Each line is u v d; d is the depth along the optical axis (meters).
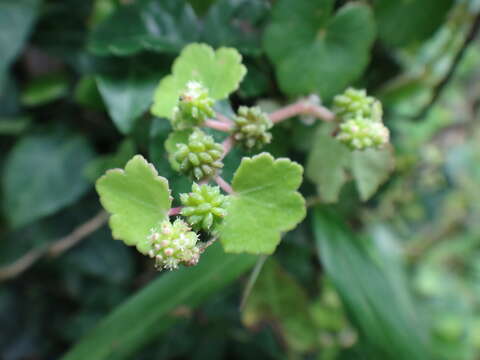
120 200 0.06
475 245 0.25
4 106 0.15
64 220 0.15
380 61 0.11
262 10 0.10
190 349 0.17
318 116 0.08
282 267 0.13
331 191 0.10
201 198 0.06
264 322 0.13
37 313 0.17
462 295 0.26
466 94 0.19
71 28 0.14
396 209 0.19
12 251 0.15
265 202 0.07
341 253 0.11
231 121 0.07
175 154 0.07
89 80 0.11
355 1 0.09
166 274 0.10
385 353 0.10
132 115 0.09
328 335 0.16
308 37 0.09
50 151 0.14
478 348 0.25
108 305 0.16
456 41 0.13
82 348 0.10
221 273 0.09
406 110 0.15
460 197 0.22
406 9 0.11
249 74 0.09
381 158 0.09
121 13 0.10
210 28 0.10
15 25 0.13
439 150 0.18
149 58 0.10
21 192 0.14
